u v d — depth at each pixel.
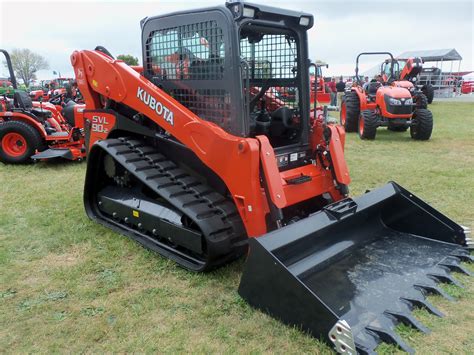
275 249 2.76
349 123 10.80
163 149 4.05
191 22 3.42
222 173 3.27
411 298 2.89
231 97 3.22
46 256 3.80
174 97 3.78
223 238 3.23
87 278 3.41
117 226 4.33
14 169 6.95
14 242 4.07
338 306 2.79
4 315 2.92
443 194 5.42
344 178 3.63
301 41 3.66
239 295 2.99
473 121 13.32
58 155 6.90
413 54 31.47
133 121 4.19
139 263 3.63
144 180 3.62
